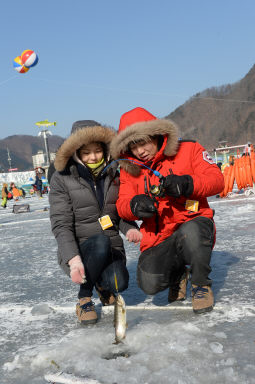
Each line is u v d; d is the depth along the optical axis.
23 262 4.97
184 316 2.40
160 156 2.47
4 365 1.97
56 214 2.56
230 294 2.76
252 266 3.49
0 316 2.84
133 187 2.58
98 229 2.64
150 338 2.08
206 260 2.35
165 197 2.47
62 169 2.51
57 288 3.50
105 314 2.64
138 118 2.54
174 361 1.79
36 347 2.18
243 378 1.61
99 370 1.77
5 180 52.97
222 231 5.61
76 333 2.32
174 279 2.64
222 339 2.00
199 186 2.30
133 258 4.44
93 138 2.45
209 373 1.67
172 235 2.44
